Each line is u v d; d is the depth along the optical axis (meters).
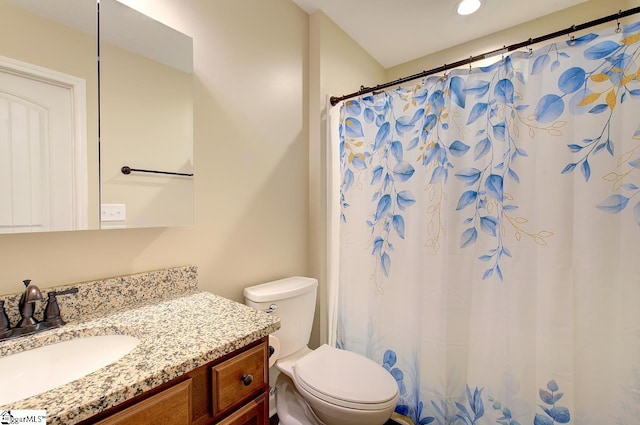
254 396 0.83
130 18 1.03
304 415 1.30
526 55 1.20
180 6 1.19
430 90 1.42
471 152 1.33
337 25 1.93
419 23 1.91
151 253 1.11
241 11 1.43
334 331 1.81
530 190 1.20
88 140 0.92
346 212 1.72
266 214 1.57
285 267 1.69
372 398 1.09
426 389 1.43
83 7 0.92
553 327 1.13
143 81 1.06
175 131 1.15
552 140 1.13
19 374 0.70
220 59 1.34
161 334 0.77
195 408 0.69
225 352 0.73
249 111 1.47
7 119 0.78
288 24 1.69
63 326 0.82
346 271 1.73
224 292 1.37
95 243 0.97
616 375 1.07
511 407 1.25
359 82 2.15
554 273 1.13
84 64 0.92
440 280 1.38
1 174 0.77
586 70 1.08
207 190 1.29
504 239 1.26
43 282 0.87
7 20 0.78
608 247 1.07
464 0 1.69
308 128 1.83
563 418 1.12
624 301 1.06
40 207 0.83
